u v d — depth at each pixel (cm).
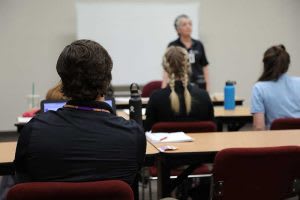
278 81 278
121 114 299
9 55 569
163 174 192
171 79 254
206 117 256
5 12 561
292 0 631
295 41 641
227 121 316
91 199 116
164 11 589
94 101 125
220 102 394
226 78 628
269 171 173
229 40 620
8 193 115
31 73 577
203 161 188
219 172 171
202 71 467
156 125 234
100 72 122
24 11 566
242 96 636
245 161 169
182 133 223
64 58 122
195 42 465
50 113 124
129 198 118
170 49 258
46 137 118
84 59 120
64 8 574
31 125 121
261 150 167
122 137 123
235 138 218
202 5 605
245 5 618
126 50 584
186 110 251
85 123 121
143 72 591
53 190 113
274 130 246
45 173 118
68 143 118
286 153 168
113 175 121
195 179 272
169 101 250
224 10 612
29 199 114
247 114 320
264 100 277
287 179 177
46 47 577
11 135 581
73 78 121
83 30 572
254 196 178
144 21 585
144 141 129
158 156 187
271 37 633
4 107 576
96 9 573
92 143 119
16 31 567
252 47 629
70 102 125
